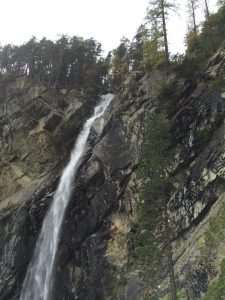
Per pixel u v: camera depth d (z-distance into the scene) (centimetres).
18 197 5834
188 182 3772
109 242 4441
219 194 3503
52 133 6316
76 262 4738
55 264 4972
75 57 7600
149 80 4769
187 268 3070
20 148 6506
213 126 3988
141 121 4559
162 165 2894
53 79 7300
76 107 6506
